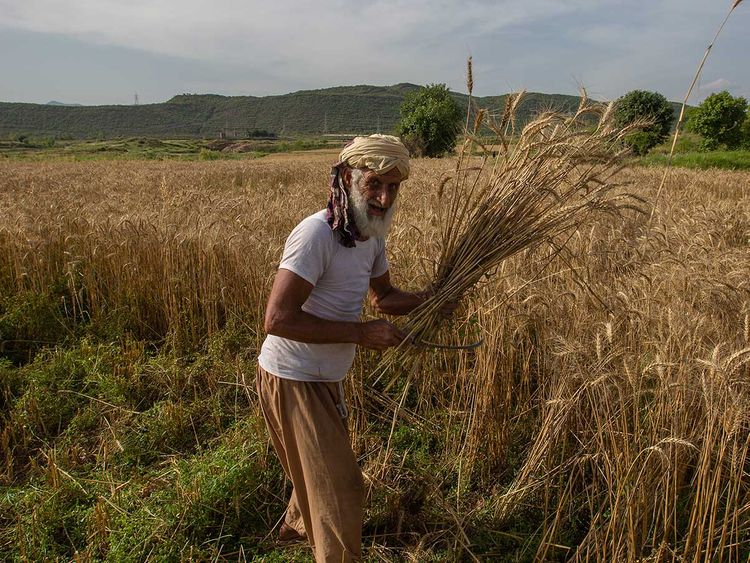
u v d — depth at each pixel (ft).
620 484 8.46
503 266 13.88
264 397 8.87
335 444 8.29
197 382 15.57
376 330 7.98
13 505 11.08
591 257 15.98
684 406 9.16
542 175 8.96
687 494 9.80
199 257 19.31
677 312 10.35
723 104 137.69
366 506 10.86
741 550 9.02
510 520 10.49
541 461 10.62
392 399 14.01
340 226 7.80
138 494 11.10
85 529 10.35
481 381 11.77
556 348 10.48
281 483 11.53
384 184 7.56
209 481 10.68
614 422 9.56
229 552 10.12
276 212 26.55
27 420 13.53
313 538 9.26
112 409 14.29
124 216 23.12
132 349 16.90
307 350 8.28
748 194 47.57
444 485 11.60
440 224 9.67
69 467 12.39
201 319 18.66
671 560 8.89
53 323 18.95
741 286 11.71
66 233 23.22
